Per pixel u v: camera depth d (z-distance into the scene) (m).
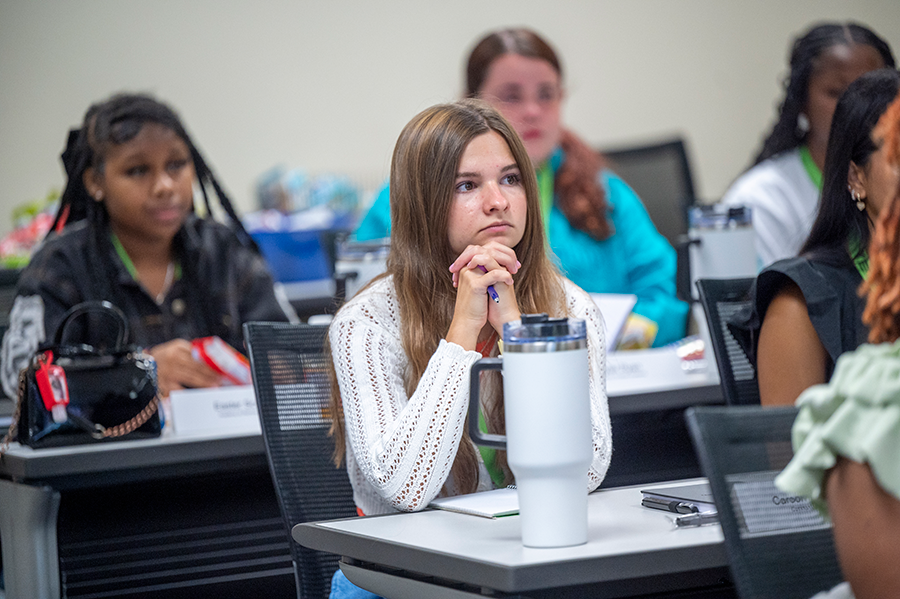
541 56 7.90
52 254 6.47
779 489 2.46
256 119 12.80
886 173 3.89
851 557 2.31
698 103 14.67
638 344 6.59
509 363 2.64
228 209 7.13
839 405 2.37
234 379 5.86
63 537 4.83
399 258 4.02
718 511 2.46
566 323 2.63
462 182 3.91
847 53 6.86
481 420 3.93
